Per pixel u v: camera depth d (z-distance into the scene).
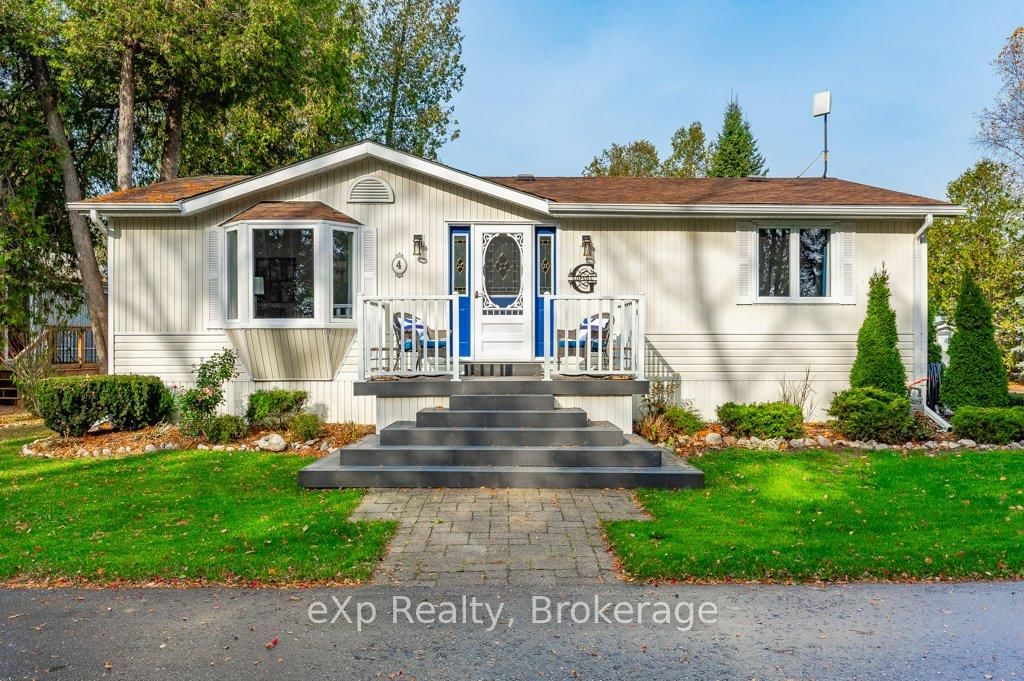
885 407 9.33
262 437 9.40
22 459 8.74
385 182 10.88
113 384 9.85
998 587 4.45
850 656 3.54
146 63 15.81
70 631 3.85
